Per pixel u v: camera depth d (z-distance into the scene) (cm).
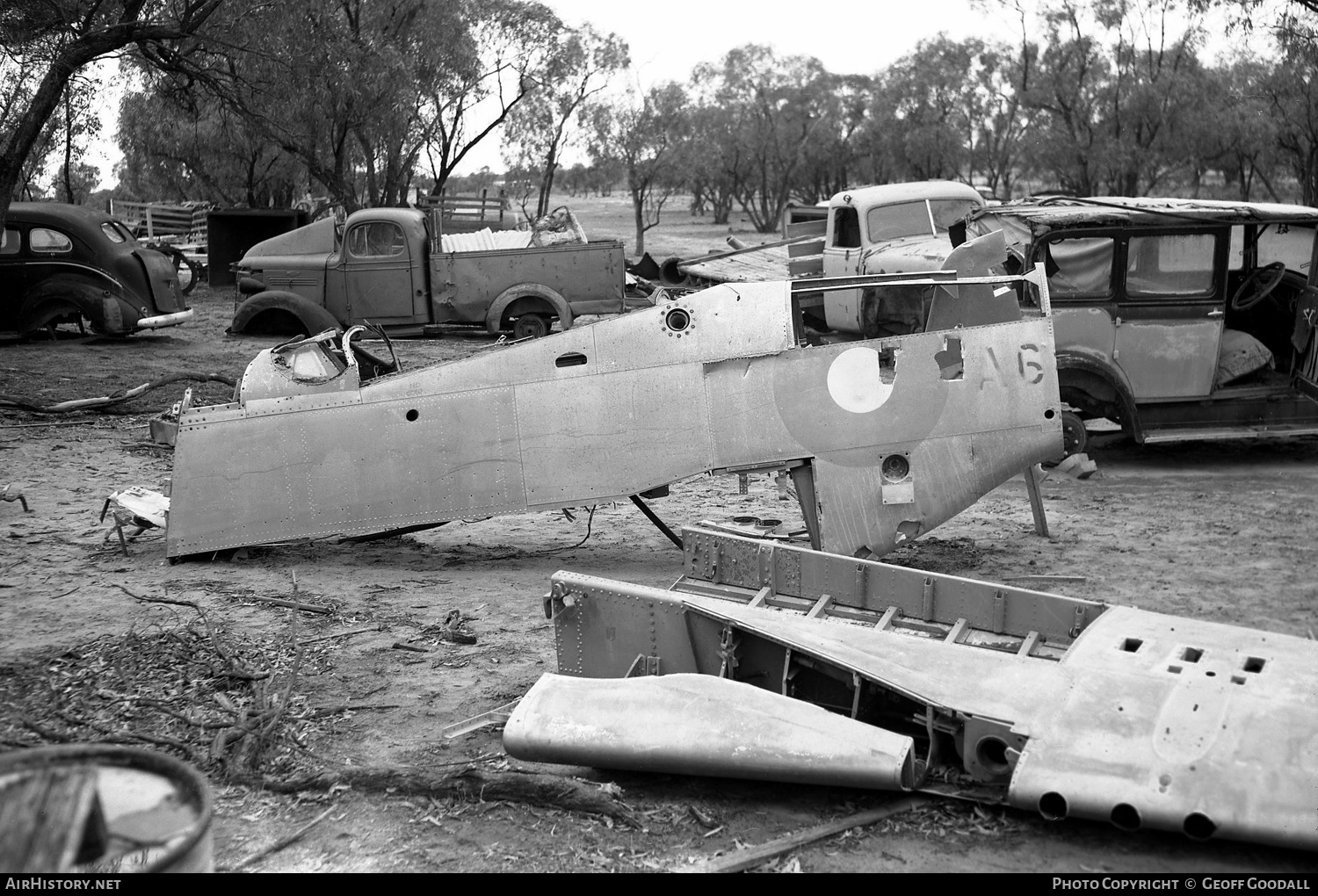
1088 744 409
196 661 595
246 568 797
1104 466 1108
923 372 738
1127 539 830
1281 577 727
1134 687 433
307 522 790
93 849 259
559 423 770
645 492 772
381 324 1911
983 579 735
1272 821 370
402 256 1891
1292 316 1120
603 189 4609
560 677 491
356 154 2886
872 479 743
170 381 1399
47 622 663
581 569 800
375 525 788
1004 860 398
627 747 446
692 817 434
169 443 891
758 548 601
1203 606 670
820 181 5962
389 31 2764
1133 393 1058
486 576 784
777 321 750
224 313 2417
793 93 5700
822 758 428
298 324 1966
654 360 762
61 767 284
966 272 824
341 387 803
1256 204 1109
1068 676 448
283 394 807
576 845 415
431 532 923
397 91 2631
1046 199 1255
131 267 1847
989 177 4888
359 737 509
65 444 1213
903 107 5153
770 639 499
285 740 504
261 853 408
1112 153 3747
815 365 746
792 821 429
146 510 839
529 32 3306
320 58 2186
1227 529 852
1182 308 1047
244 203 3975
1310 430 1063
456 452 778
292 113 2300
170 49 1764
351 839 420
